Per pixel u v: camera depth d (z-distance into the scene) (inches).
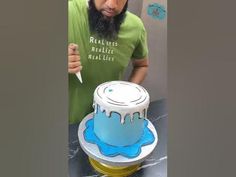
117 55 31.8
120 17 31.7
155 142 31.7
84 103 31.7
